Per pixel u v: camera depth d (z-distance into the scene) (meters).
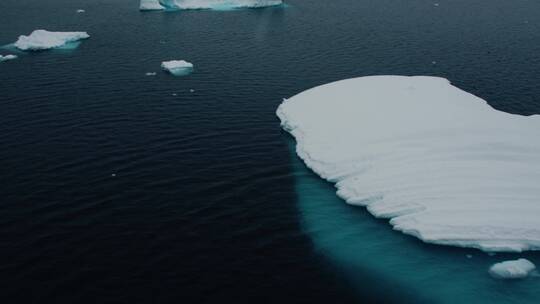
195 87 44.81
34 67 50.38
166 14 79.56
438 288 20.58
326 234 24.08
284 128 36.09
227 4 87.00
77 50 57.03
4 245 22.20
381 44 60.56
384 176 27.19
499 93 43.25
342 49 58.22
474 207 24.03
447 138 28.91
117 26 69.75
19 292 19.36
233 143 33.75
